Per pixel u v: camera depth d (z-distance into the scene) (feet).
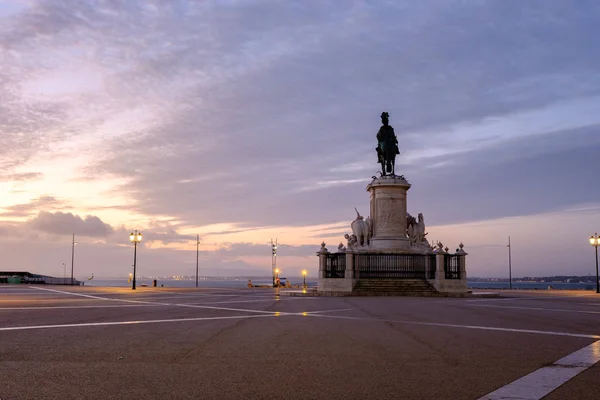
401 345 43.24
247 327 55.83
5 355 37.37
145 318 65.26
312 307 87.51
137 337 47.16
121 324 57.93
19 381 29.22
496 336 49.49
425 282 148.36
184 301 103.45
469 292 143.64
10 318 64.34
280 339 46.44
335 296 133.69
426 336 49.19
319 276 149.59
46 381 29.27
